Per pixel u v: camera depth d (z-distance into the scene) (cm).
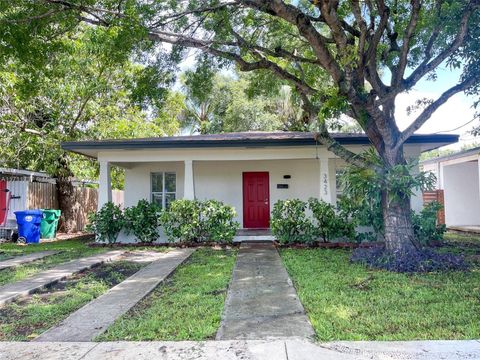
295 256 851
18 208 1327
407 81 729
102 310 475
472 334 373
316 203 1038
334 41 740
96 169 1619
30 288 588
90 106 1375
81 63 1129
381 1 680
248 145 1041
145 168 1330
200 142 1038
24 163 1513
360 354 330
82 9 718
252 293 542
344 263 750
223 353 338
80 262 809
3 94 1247
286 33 991
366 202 904
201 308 475
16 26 688
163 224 1071
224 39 831
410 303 479
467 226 1516
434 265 662
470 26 725
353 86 726
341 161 1238
